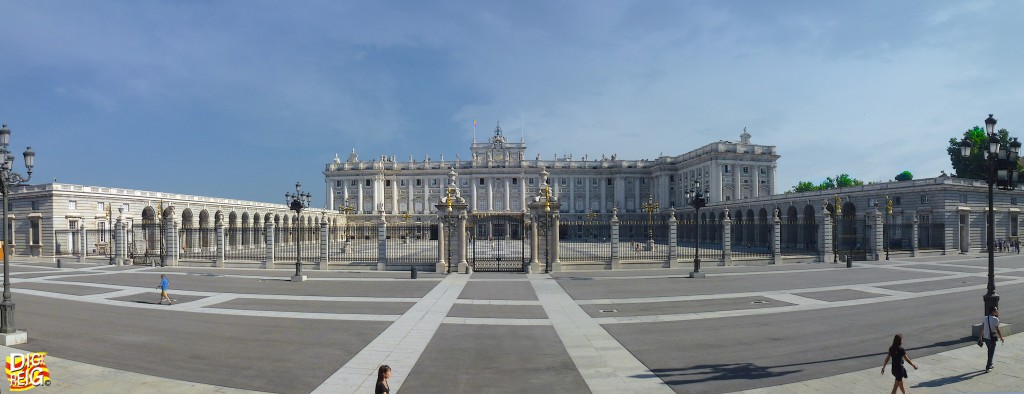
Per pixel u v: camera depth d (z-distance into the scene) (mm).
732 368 14484
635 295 27422
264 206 98875
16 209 65312
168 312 22906
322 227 42812
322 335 18469
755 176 112938
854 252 52062
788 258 47688
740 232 92250
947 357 15438
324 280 34469
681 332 18781
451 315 22000
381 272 39719
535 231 40156
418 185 145375
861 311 22797
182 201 78500
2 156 18203
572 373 14109
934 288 29906
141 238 69688
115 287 31406
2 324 17531
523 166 142500
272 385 13203
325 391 12789
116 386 13117
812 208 79938
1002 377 13641
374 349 16562
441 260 40094
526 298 26453
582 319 21125
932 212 61469
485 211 141000
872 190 69188
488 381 13477
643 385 13148
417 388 12953
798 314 22125
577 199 144875
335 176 144250
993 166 17625
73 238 64062
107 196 68312
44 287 31578
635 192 143250
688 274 37625
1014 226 68000
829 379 13516
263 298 26703
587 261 43469
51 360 15375
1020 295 27188
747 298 26375
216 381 13508
